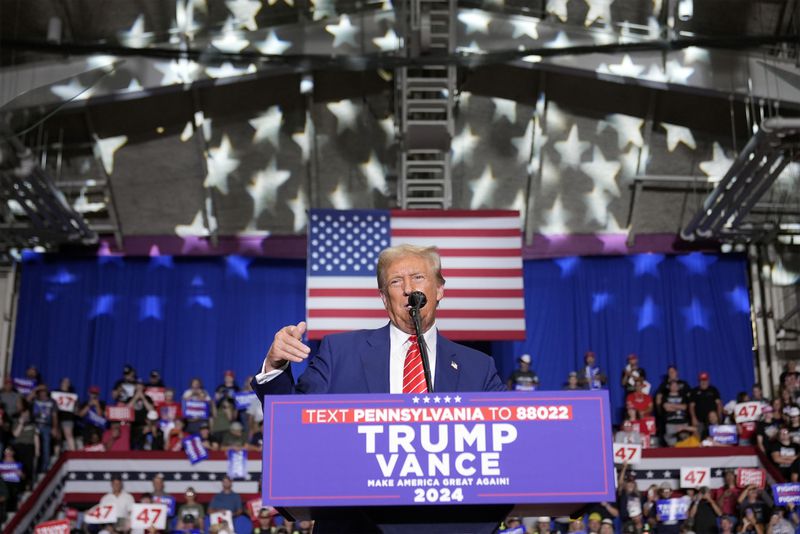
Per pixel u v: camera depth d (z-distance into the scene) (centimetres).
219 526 1233
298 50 1450
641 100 1608
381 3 1471
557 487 206
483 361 262
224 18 1423
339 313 1377
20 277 1741
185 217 1733
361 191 1691
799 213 1658
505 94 1614
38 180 1377
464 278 1390
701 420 1543
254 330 1723
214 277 1736
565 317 1719
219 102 1605
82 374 1689
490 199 1705
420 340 240
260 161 1678
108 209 1698
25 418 1424
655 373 1697
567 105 1625
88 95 1379
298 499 204
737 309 1719
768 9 1338
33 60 1277
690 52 1388
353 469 206
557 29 1442
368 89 1611
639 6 1391
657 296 1725
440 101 1410
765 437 1399
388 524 212
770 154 1298
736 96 1366
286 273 1744
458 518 212
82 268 1733
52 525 1209
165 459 1394
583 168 1691
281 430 208
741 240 1683
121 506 1320
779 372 1686
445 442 207
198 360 1711
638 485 1375
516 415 209
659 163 1678
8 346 1706
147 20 1378
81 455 1398
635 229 1742
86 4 1323
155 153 1652
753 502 1292
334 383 250
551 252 1739
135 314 1720
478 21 1455
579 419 210
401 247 266
